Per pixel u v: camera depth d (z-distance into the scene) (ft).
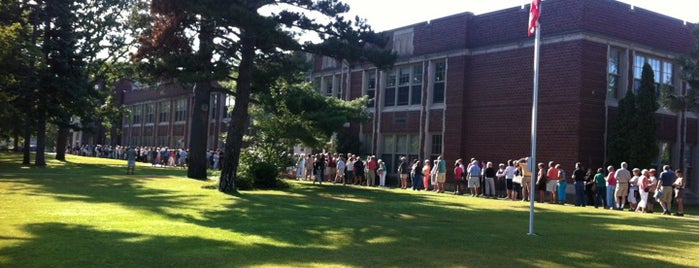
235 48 65.72
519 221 46.68
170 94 203.92
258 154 80.84
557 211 58.54
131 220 39.19
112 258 26.43
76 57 114.93
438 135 103.04
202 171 89.61
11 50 83.41
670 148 94.12
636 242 35.78
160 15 65.62
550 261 28.35
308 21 62.69
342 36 63.98
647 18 89.25
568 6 84.17
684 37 93.86
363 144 118.93
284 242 32.37
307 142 85.05
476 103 96.27
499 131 92.07
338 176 101.86
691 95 76.64
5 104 98.73
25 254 26.61
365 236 35.32
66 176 84.64
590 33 82.48
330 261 27.14
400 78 111.86
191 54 63.82
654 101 80.28
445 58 101.40
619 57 87.35
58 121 119.96
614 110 84.99
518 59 90.07
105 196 55.47
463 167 88.28
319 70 131.23
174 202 52.21
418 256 28.91
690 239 38.06
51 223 36.32
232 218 42.42
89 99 130.11
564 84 83.61
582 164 81.15
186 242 31.22
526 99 88.28
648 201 65.36
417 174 93.04
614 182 68.44
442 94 102.47
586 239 36.55
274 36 60.03
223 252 28.76
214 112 176.76
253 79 70.38
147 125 227.20
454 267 26.37
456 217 48.52
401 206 56.75
